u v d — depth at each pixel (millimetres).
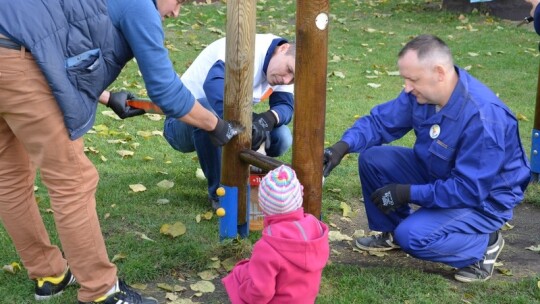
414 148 3682
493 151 3322
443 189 3391
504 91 7180
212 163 4242
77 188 2904
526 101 6859
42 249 3238
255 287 2709
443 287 3465
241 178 3721
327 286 3455
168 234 3973
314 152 3248
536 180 5023
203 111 3174
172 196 4574
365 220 4398
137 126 6051
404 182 3805
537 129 4945
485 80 7562
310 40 3092
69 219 2916
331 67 8078
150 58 2840
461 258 3514
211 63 4160
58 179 2877
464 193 3355
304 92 3164
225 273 3607
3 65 2660
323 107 3211
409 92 3453
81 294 3066
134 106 3510
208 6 11531
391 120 3738
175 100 2969
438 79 3320
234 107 3578
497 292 3449
